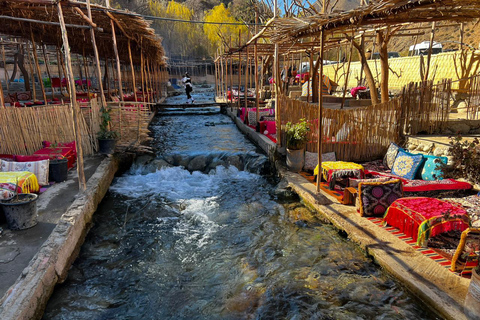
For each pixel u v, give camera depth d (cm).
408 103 770
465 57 941
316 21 499
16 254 382
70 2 673
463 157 569
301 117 779
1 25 1067
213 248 489
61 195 557
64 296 375
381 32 857
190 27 6316
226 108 1889
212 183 781
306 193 622
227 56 1855
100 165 735
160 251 481
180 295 387
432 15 423
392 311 343
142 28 1068
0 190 460
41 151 677
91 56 2161
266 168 857
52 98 1543
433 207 443
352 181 569
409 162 643
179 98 2795
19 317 287
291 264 437
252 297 379
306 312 350
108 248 487
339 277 403
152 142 1062
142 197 682
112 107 863
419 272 371
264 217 583
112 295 385
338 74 1731
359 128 778
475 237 359
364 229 478
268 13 1302
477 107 801
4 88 1950
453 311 310
